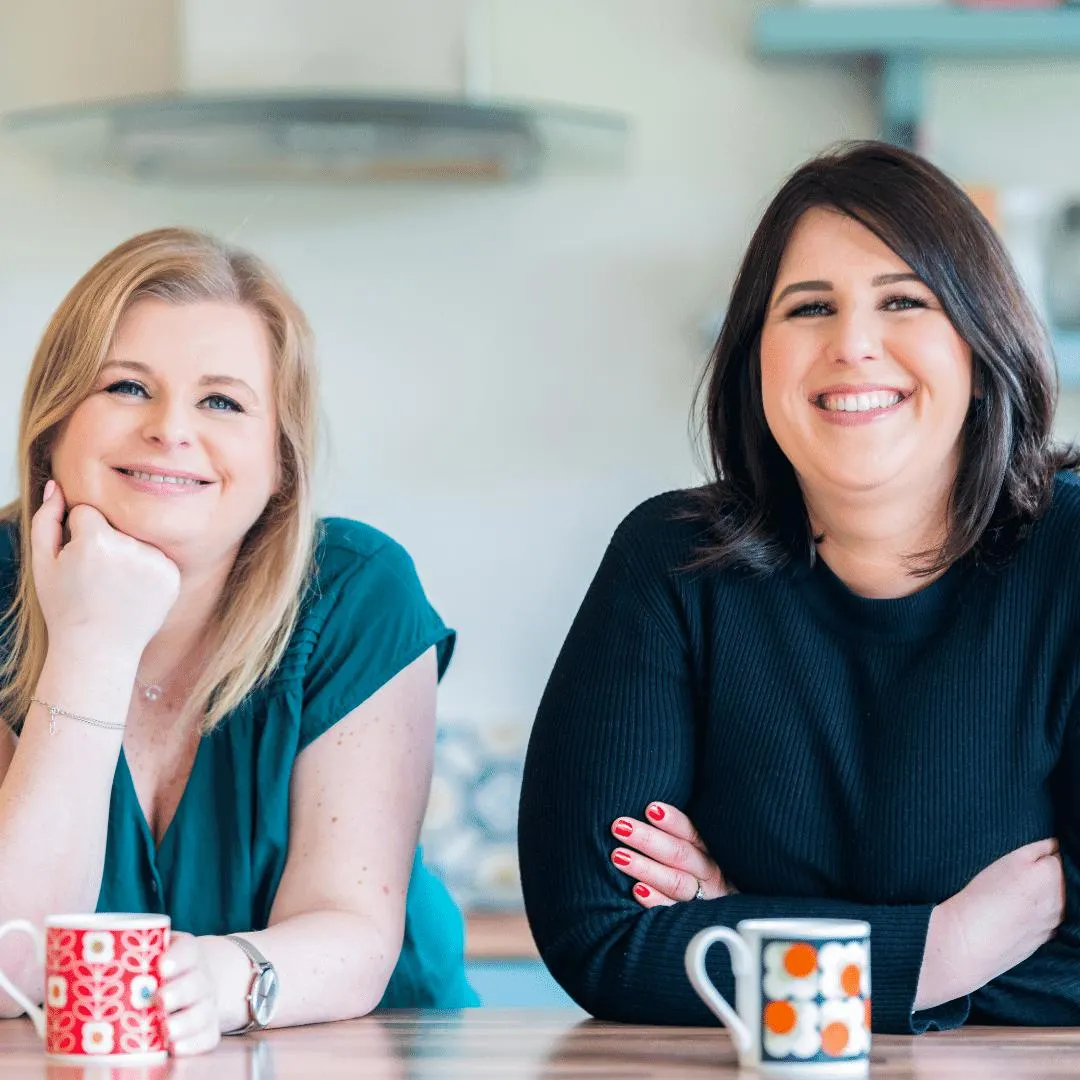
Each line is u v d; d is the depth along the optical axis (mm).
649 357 3803
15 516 2156
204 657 2037
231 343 1950
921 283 1779
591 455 3812
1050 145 3715
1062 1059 1513
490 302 3832
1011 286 1809
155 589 1906
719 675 1899
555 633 3812
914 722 1824
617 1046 1582
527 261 3828
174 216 3854
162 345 1932
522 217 3832
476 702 3812
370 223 3846
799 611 1889
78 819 1845
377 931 1881
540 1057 1514
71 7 3855
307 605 2059
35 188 3869
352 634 2043
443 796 3742
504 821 3740
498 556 3826
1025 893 1755
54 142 3588
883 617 1847
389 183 3844
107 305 1932
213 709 1996
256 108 3271
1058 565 1832
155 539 1926
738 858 1879
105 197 3863
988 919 1725
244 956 1698
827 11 3531
